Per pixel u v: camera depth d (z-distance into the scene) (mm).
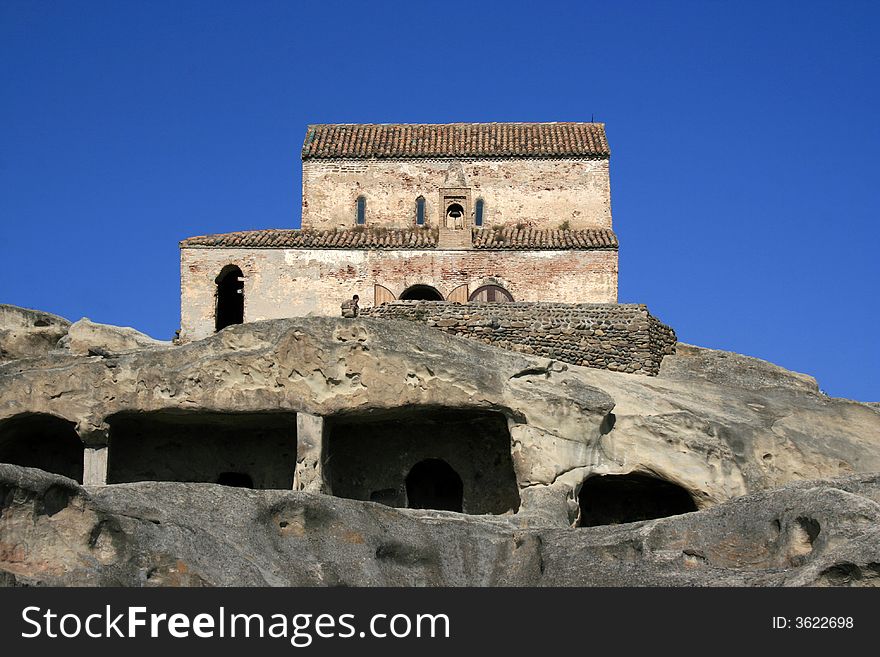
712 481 39844
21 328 48844
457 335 43344
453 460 42031
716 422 40656
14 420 41625
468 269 51312
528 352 44062
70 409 41000
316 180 54531
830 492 29500
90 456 41156
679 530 30641
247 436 43094
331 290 51094
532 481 38844
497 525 34406
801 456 40688
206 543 30188
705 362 45469
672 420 40312
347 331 40094
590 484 41625
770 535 29844
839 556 27172
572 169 54719
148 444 42938
